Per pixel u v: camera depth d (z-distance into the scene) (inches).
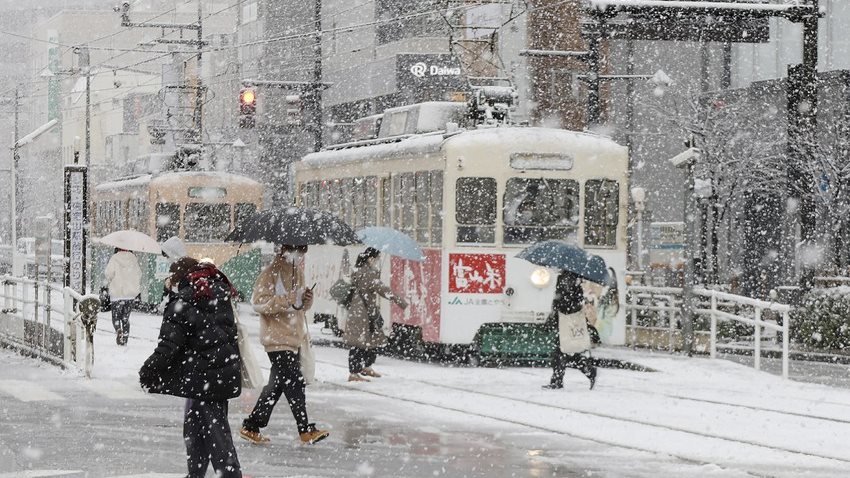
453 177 1574.8
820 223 2474.2
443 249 1577.3
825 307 1915.6
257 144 4872.0
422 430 1016.2
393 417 1093.1
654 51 3442.4
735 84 3282.5
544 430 1020.5
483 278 1579.7
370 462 860.6
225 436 724.0
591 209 1616.6
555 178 1603.1
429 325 1605.6
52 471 815.1
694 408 1172.5
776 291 2086.6
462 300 1574.8
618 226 1624.0
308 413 1116.5
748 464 865.5
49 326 1593.3
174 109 4192.9
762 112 2920.8
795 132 2212.1
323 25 4611.2
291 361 933.2
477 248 1581.0
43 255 2161.7
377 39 4279.0
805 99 2192.4
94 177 5241.1
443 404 1183.6
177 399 1197.1
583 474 817.5
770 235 2918.3
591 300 1605.6
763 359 1829.5
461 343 1581.0
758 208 2945.4
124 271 1764.3
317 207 2028.8
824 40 3024.1
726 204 2819.9
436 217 1595.7
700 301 1983.3
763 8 2052.2
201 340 709.3
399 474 815.1
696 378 1437.0
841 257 2429.9
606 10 2003.0
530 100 3567.9
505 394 1270.9
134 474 804.6
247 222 962.7
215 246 2517.2
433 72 3870.6
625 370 1549.0
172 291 722.8
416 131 1764.3
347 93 4306.1
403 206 1692.9
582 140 1616.6
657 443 954.1
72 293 1462.8
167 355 697.6
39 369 1489.9
